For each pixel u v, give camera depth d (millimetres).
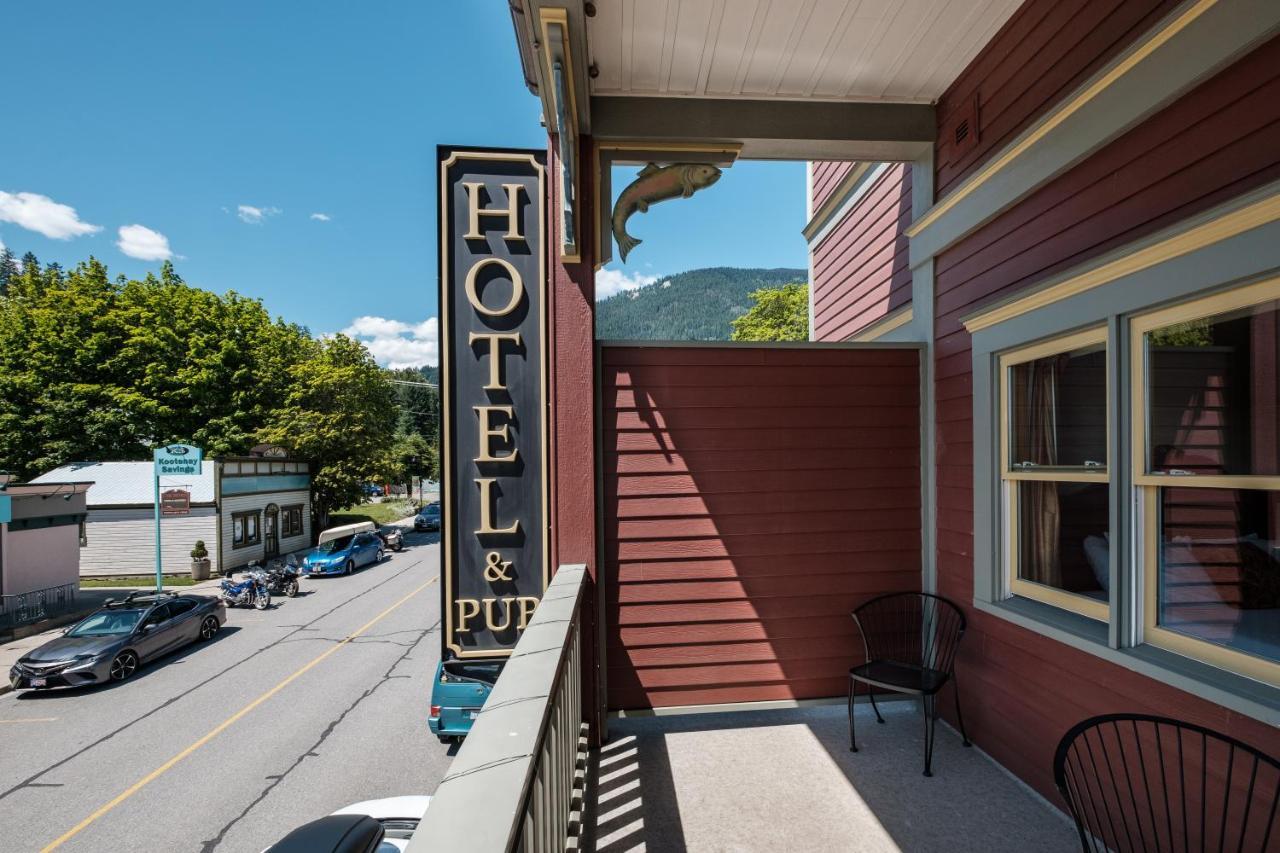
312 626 12203
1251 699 2008
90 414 22031
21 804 5559
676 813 2947
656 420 4082
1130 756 2539
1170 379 2447
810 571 4137
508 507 3709
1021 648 3252
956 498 3902
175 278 26438
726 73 3871
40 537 13625
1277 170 2021
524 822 1188
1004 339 3375
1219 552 2285
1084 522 2994
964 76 3912
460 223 3736
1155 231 2482
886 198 5766
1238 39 2094
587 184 3965
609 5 3260
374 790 5684
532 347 3750
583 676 3654
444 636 3656
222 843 4934
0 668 9711
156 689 8625
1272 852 1967
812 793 3117
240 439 23297
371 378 26578
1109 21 2742
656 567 4039
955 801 3023
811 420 4172
